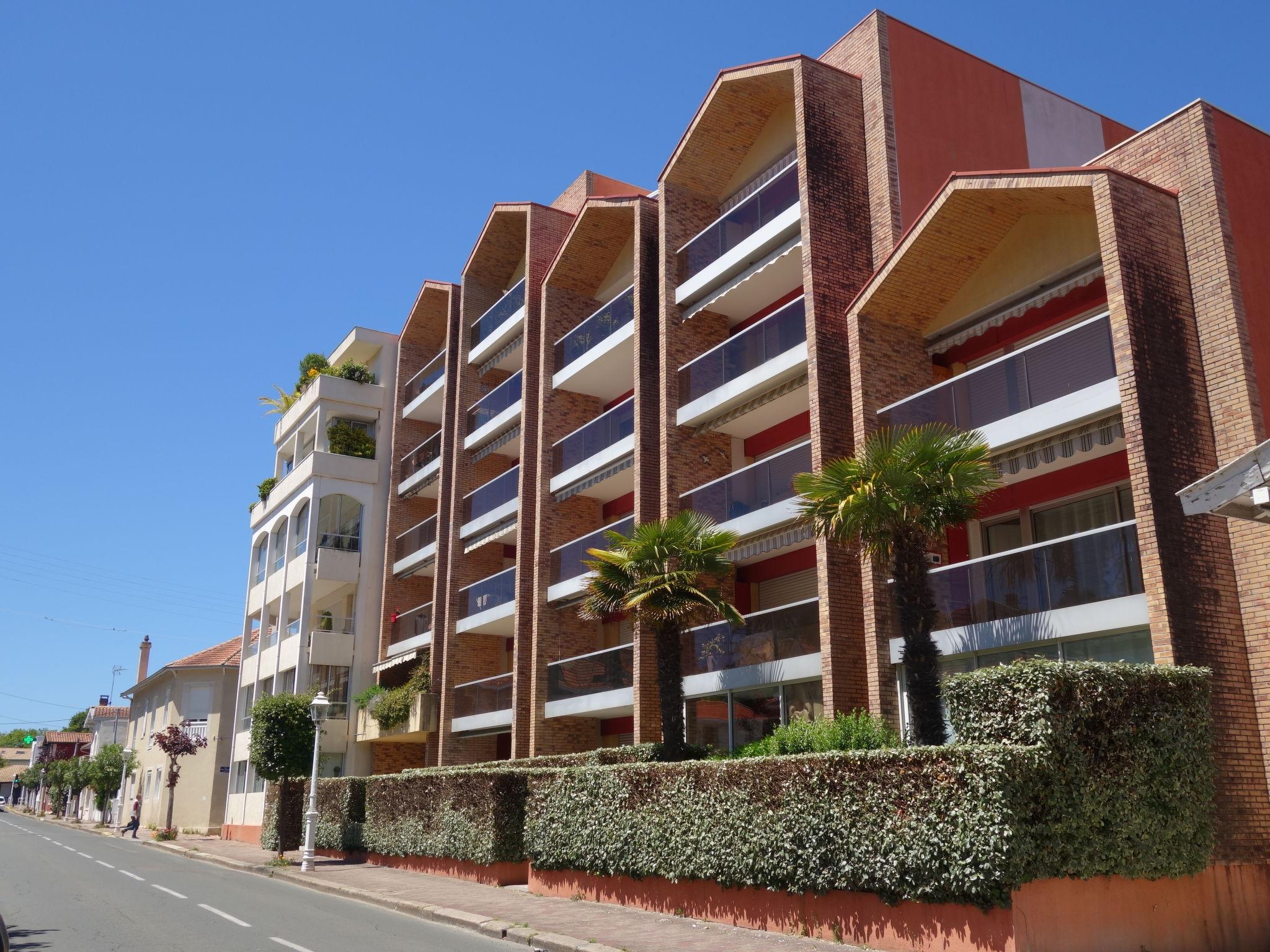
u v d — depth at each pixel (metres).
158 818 55.03
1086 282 18.02
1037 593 16.30
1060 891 11.45
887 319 20.39
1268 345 15.80
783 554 24.59
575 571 28.72
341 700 39.59
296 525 43.41
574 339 31.19
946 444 15.38
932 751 11.94
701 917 15.32
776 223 22.91
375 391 43.78
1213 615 14.57
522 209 35.91
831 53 24.34
